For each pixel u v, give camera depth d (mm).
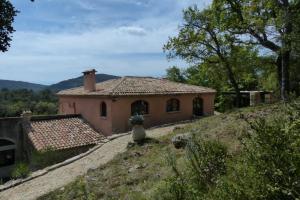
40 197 12859
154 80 31047
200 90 30406
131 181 11492
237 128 12977
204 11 27516
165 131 20438
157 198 8148
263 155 3850
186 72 48469
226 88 38500
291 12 18750
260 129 4043
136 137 17672
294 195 3488
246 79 30234
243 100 36469
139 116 18109
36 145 21016
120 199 10031
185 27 28781
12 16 11219
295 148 3654
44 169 17719
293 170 3564
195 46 28766
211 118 19141
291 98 6164
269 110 14711
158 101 27203
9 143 25578
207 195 5273
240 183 4051
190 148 7781
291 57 21266
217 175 6016
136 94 25219
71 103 29812
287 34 18188
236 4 23422
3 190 15398
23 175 17219
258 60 24422
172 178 7000
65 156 21016
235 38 23469
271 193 3648
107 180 12430
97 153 18297
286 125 3908
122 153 16219
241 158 4590
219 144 7246
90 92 26812
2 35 11133
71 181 13898
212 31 27438
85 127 25516
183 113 29062
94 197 10742
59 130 23891
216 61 28562
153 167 12398
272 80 28922
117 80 29406
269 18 20781
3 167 25391
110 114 24281
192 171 6926
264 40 21922
